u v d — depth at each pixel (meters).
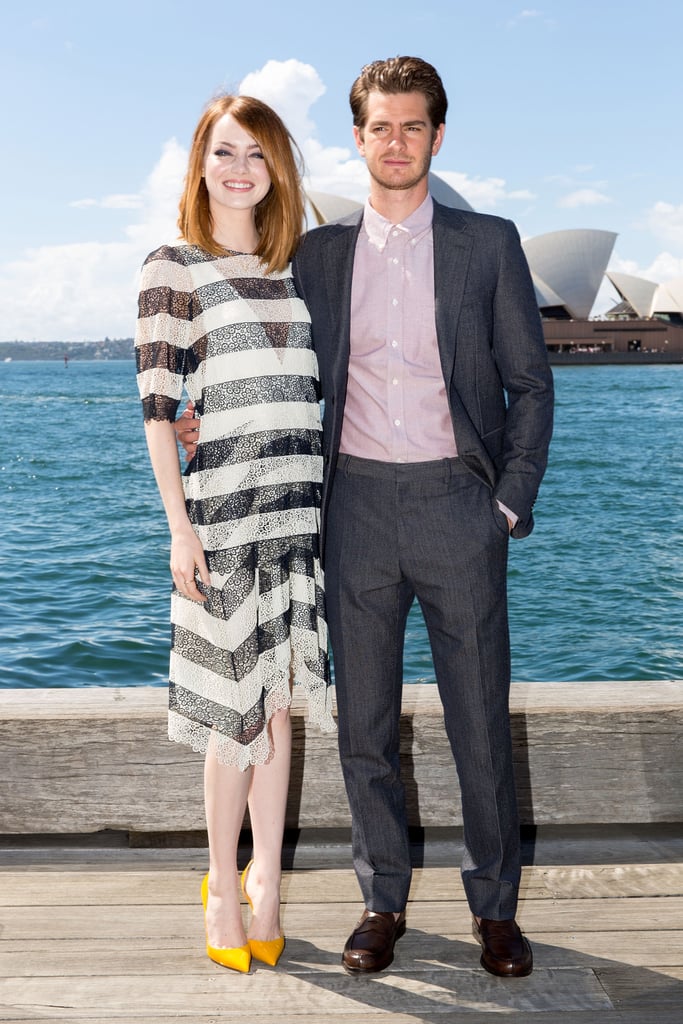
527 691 2.19
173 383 1.59
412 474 1.61
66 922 1.75
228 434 1.59
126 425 31.78
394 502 1.61
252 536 1.60
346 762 1.70
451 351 1.58
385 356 1.60
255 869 1.70
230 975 1.61
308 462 1.65
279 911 1.73
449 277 1.59
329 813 2.11
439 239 1.60
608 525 12.22
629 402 40.44
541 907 1.81
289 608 1.67
